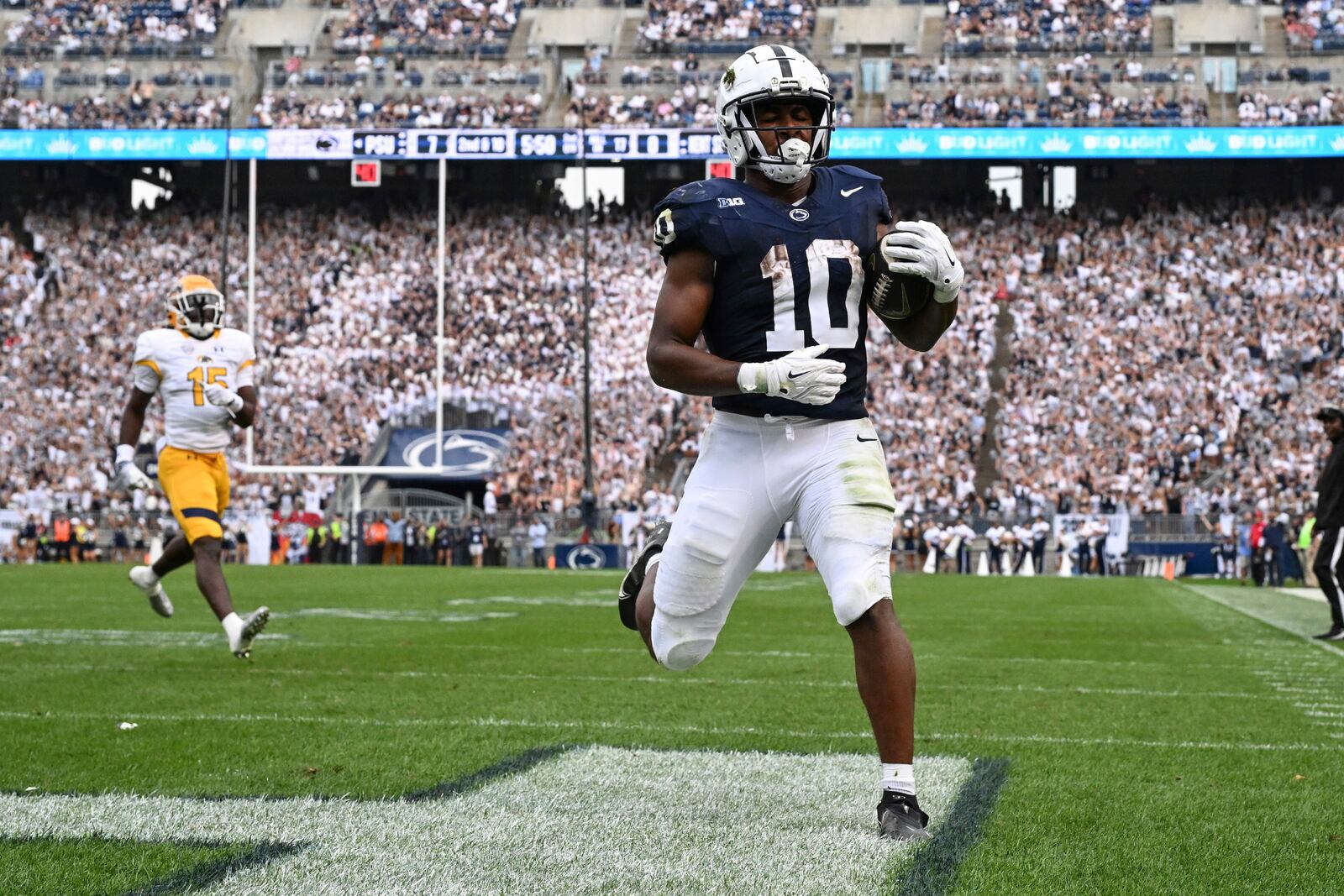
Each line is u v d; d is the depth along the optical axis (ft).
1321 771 21.57
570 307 154.81
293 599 67.67
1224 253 153.17
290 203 162.91
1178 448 138.41
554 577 96.37
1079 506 133.49
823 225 17.48
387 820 17.19
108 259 158.40
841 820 17.44
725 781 19.95
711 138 146.72
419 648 41.16
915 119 154.71
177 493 36.06
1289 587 98.17
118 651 39.70
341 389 150.20
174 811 17.66
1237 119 152.66
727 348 17.54
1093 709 28.63
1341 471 48.06
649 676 33.88
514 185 162.09
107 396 148.15
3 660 37.06
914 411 142.61
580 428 144.97
